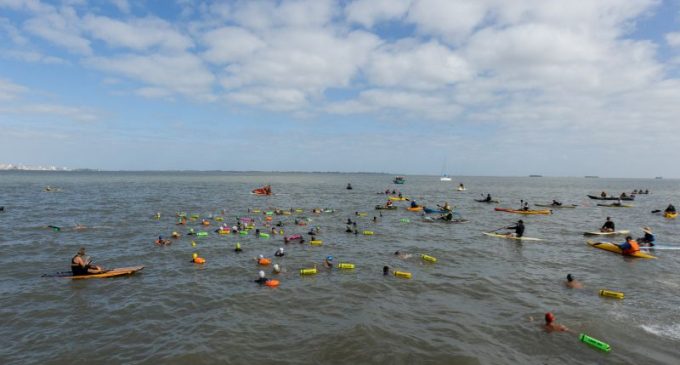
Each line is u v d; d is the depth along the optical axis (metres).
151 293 17.05
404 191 99.44
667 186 173.62
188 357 11.66
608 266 22.05
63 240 27.92
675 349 12.20
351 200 65.75
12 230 31.58
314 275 19.78
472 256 24.22
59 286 17.84
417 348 12.19
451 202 65.75
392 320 14.27
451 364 11.30
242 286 18.00
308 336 12.99
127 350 12.11
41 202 54.91
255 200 63.75
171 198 65.00
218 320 14.25
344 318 14.43
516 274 20.27
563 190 120.12
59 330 13.48
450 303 16.05
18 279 18.80
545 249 26.42
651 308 15.56
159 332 13.31
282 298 16.47
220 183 130.62
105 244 26.81
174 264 21.73
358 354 11.84
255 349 12.16
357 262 22.41
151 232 31.58
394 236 30.86
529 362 11.41
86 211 45.00
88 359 11.59
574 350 12.12
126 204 53.84
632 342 12.65
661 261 23.34
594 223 40.41
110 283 18.33
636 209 56.88
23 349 12.17
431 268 21.31
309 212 46.72
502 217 44.62
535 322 14.16
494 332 13.35
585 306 15.74
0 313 14.80
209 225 35.44
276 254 23.64
